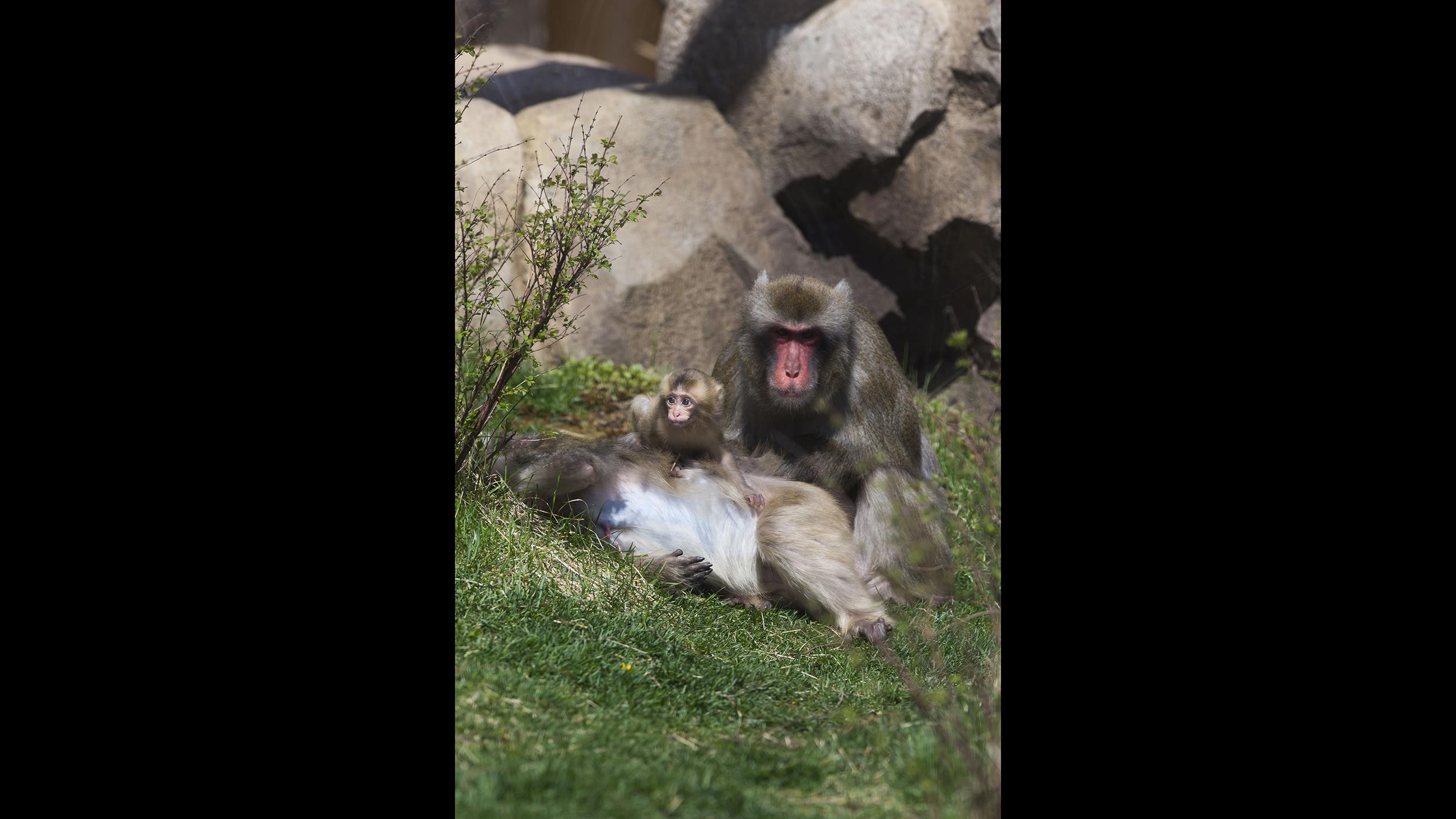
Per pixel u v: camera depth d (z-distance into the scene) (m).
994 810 8.65
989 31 22.05
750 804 8.10
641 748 8.97
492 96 22.50
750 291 14.88
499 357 13.02
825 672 11.77
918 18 22.83
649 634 11.48
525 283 18.53
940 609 14.14
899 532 14.01
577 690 10.05
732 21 24.48
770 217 23.86
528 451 13.99
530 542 12.66
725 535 13.95
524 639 10.52
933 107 22.66
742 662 11.55
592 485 13.95
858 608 13.06
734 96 24.22
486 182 19.56
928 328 24.06
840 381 14.49
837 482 14.62
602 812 7.68
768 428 14.87
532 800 7.79
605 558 13.20
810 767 9.05
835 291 14.52
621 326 21.80
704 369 22.56
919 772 8.78
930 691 10.67
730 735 9.83
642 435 14.83
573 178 13.84
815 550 13.23
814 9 24.11
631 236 22.36
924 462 15.91
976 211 22.45
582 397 20.08
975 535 13.99
